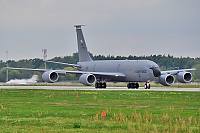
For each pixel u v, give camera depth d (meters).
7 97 177.00
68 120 102.31
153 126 92.88
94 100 158.88
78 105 140.88
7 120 104.19
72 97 173.62
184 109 126.62
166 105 139.50
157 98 165.75
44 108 130.50
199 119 103.62
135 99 161.88
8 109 127.56
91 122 99.75
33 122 100.94
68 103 148.25
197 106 136.50
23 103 149.00
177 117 107.62
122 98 166.75
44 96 180.38
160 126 93.44
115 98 167.12
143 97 170.62
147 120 98.94
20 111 122.62
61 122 100.44
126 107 133.25
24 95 187.50
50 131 88.94
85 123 98.25
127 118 104.00
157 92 198.88
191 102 149.38
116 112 118.62
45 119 105.50
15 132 87.62
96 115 107.50
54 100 160.50
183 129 88.94
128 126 92.25
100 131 88.75
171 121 98.25
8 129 91.56
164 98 165.38
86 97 172.88
